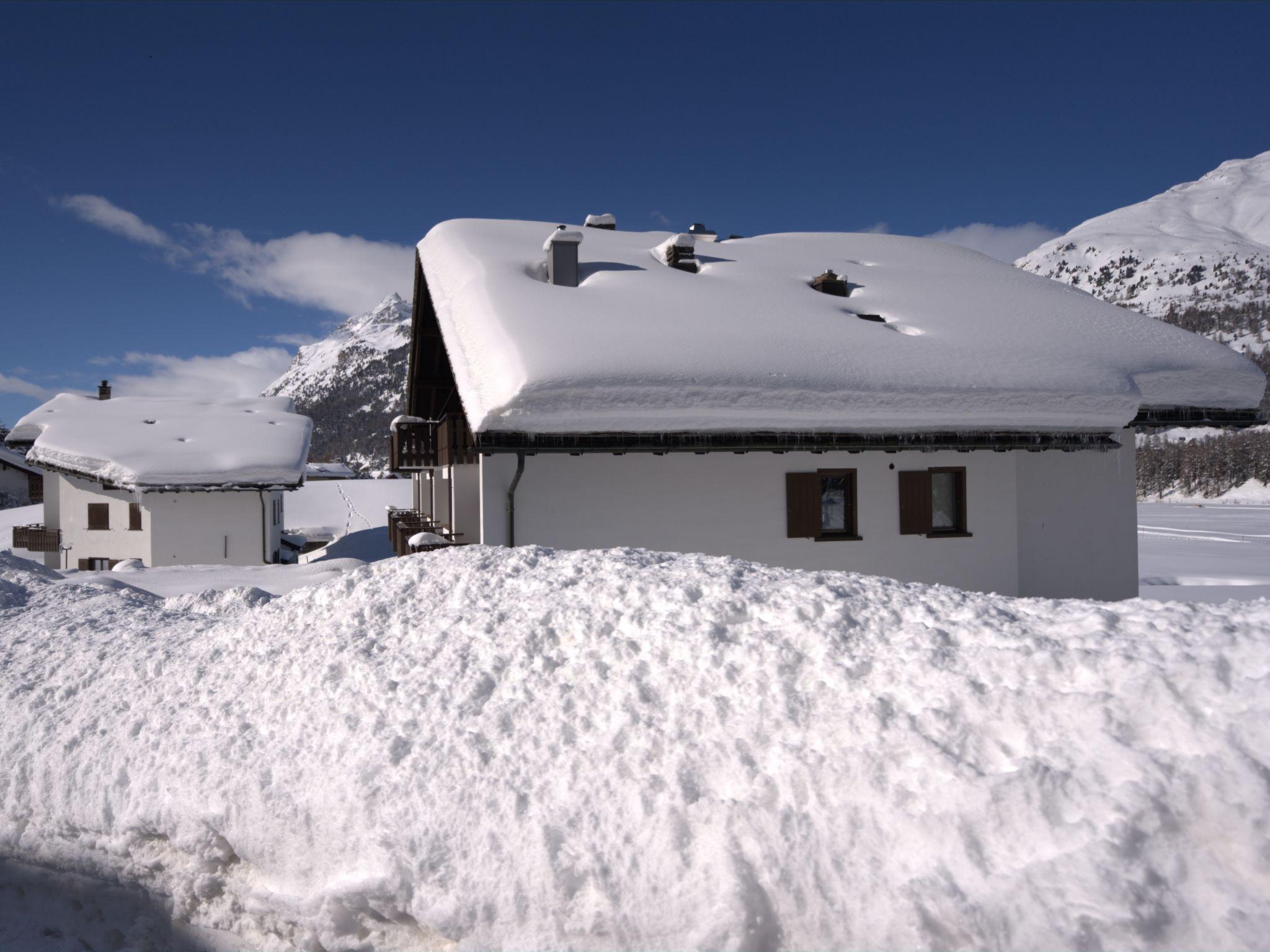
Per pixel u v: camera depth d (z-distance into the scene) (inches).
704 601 128.4
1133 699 89.6
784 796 92.4
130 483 859.4
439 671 126.9
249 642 155.5
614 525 348.8
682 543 355.9
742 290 446.0
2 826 137.6
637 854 91.9
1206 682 89.1
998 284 526.0
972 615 116.0
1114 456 429.7
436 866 98.5
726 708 105.9
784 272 506.3
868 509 378.0
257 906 111.0
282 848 110.4
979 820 82.7
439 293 437.1
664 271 474.3
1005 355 385.4
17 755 144.5
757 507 364.2
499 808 101.0
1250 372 417.1
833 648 111.5
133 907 125.9
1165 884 74.5
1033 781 83.3
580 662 121.3
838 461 374.9
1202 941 70.9
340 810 107.7
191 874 118.6
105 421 1012.5
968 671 101.3
